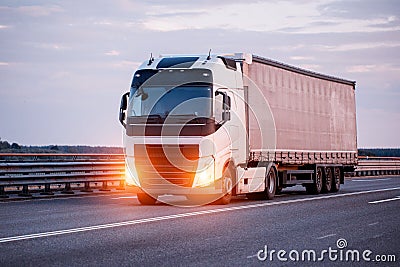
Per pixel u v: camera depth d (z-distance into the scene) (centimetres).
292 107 2614
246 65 2272
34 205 2033
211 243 1273
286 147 2550
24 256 1112
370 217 1762
